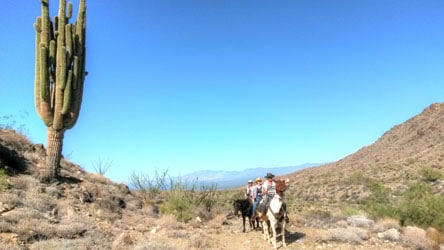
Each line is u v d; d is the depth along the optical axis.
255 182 17.30
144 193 24.08
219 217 20.94
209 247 13.71
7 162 18.97
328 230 16.95
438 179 41.41
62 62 18.00
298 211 26.70
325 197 49.09
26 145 23.47
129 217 18.42
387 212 21.06
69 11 18.81
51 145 18.84
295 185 64.50
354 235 15.23
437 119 88.00
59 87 18.27
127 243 12.93
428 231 16.47
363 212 23.58
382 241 15.55
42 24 18.11
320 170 92.25
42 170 19.33
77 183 20.27
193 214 21.08
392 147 88.56
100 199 19.06
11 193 15.50
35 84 18.64
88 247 11.66
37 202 15.21
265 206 14.11
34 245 10.92
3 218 12.49
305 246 14.03
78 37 18.94
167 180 24.84
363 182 49.94
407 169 52.84
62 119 18.64
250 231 17.36
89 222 14.90
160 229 16.50
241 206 17.27
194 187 24.02
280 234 16.41
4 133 23.45
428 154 61.50
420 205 19.64
